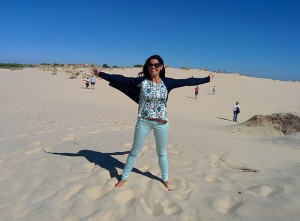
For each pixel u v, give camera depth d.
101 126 10.80
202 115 24.55
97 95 29.75
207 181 5.36
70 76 50.44
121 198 4.70
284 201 4.36
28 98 23.42
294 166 6.67
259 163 6.60
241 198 4.62
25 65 76.19
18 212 4.38
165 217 4.20
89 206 4.48
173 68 65.31
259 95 41.50
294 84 57.25
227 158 6.61
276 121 13.87
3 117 12.81
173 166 5.99
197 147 7.25
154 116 4.70
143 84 4.68
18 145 7.38
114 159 6.34
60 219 4.15
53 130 9.59
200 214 4.23
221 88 45.44
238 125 14.45
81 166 5.90
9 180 5.40
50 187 5.05
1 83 35.09
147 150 6.87
